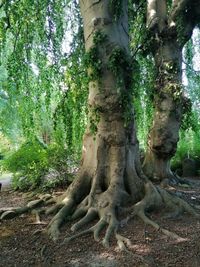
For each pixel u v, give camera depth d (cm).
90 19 524
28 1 686
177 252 379
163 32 703
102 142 514
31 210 526
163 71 706
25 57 715
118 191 493
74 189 518
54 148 756
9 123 902
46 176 729
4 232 458
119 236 412
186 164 957
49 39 737
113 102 505
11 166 786
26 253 394
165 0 719
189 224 459
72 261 368
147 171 746
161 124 714
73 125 736
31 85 751
